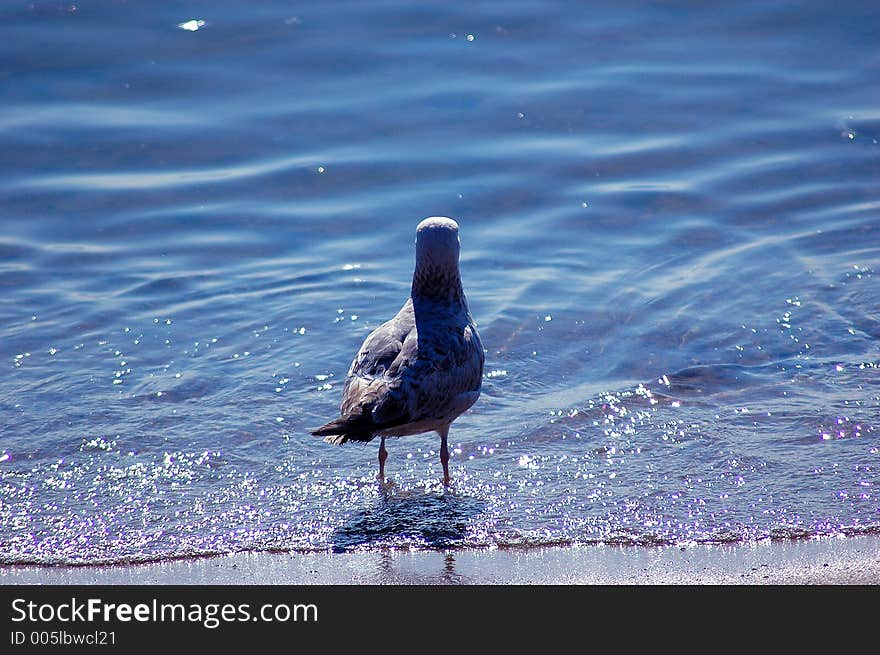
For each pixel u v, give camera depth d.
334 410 11.96
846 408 11.59
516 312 13.94
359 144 18.61
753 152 18.16
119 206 16.89
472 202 17.06
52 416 11.70
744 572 8.67
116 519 9.78
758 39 20.98
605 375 12.66
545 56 20.61
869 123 18.64
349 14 21.19
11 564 9.05
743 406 11.78
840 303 13.81
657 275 14.80
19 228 16.31
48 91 19.62
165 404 12.03
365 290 14.69
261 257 15.73
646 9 21.52
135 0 20.89
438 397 10.39
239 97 19.77
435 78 20.16
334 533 9.55
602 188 17.28
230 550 9.27
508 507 9.95
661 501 9.92
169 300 14.43
